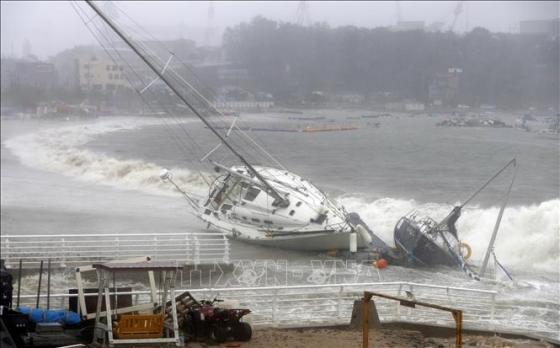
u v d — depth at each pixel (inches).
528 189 3452.3
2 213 3024.1
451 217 2237.9
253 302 1505.9
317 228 2290.8
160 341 1117.7
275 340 1197.1
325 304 1482.5
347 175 4660.4
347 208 3191.4
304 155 5920.3
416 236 2112.5
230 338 1181.7
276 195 2422.5
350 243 2204.7
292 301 1508.4
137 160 5147.6
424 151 5615.2
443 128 7126.0
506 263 2222.0
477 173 4244.6
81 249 2127.2
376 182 4239.7
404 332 1267.2
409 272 2033.7
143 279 1743.4
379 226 2881.4
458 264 2069.4
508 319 1470.2
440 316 1425.9
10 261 1833.2
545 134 4817.9
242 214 2497.5
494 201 3218.5
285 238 2285.9
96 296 1222.3
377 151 5964.6
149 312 1193.4
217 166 2615.7
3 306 1106.1
